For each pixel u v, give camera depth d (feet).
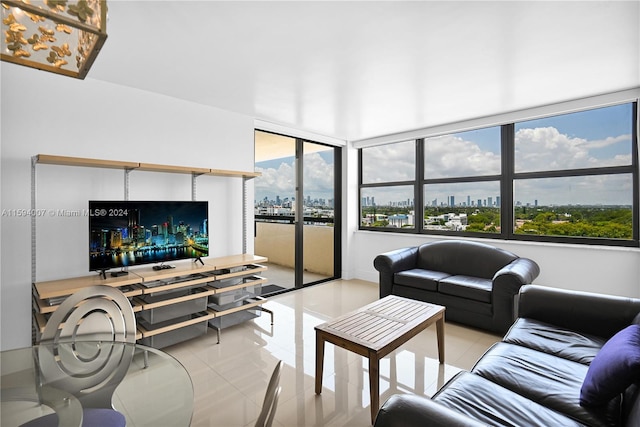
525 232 13.43
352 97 11.35
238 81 9.93
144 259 9.73
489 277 12.66
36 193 8.77
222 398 7.24
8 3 2.90
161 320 9.16
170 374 4.90
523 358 6.07
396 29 7.06
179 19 6.64
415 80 9.86
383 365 8.75
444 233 15.70
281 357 9.21
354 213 18.85
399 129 15.85
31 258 8.63
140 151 10.62
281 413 6.73
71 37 4.07
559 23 6.83
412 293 12.84
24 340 8.54
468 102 11.92
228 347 9.83
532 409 4.61
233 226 13.15
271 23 6.81
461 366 8.69
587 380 4.80
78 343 5.79
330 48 7.91
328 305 13.71
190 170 10.48
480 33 7.23
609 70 9.21
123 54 8.16
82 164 8.82
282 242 15.81
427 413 3.52
